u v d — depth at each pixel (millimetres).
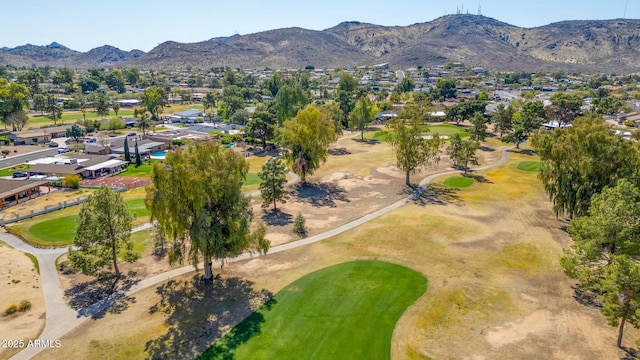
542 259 45719
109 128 146500
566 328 33500
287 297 38750
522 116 115125
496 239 51125
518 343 31703
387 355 30734
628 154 47125
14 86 139625
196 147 40250
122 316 36000
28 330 33844
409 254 47438
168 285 41250
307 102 132250
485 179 78125
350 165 91188
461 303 37312
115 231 41500
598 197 39250
